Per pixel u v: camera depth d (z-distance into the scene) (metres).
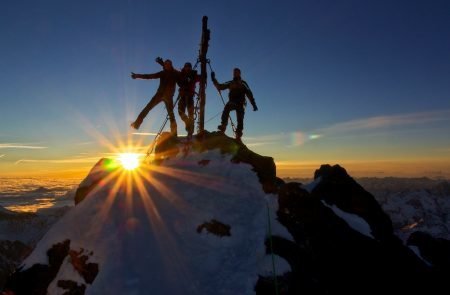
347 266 5.04
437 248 6.71
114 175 6.95
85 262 5.09
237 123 8.68
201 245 5.13
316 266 4.88
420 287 5.30
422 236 7.09
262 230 5.27
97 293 4.56
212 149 7.59
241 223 5.48
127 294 4.44
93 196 6.30
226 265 4.82
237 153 7.29
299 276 4.66
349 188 6.78
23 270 5.54
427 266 5.90
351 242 5.33
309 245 5.09
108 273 4.75
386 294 4.99
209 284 4.57
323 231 5.33
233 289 4.50
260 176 6.59
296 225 5.33
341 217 6.08
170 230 5.39
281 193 5.81
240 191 6.16
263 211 5.64
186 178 6.68
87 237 5.46
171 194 6.20
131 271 4.74
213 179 6.55
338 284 4.82
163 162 7.76
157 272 4.71
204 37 8.87
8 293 5.40
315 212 5.55
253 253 4.95
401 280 5.21
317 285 4.66
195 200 5.97
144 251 5.04
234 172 6.70
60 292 4.98
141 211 5.82
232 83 8.69
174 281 4.59
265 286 4.52
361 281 4.96
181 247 5.11
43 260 5.57
